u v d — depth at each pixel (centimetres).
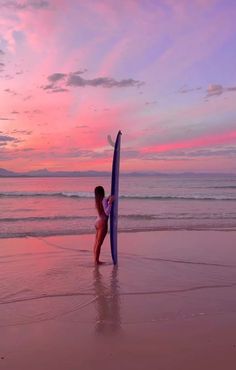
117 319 581
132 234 1350
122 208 2359
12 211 2169
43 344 492
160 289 736
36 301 663
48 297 685
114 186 937
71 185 5594
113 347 484
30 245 1146
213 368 430
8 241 1208
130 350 475
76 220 1758
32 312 611
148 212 2131
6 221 1720
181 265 923
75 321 573
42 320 577
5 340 504
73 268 891
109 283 773
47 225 1598
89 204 2597
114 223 930
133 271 870
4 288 737
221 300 673
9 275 827
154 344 492
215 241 1229
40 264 926
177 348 480
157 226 1567
